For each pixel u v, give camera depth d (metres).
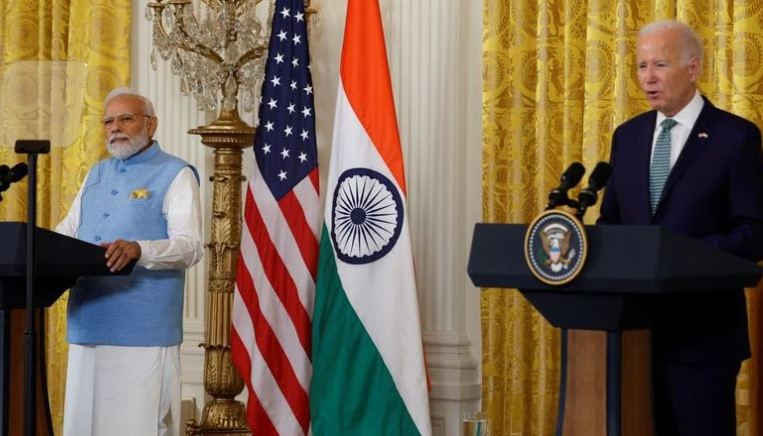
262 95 4.82
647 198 3.23
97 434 4.27
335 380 4.58
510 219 4.86
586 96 4.65
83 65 4.47
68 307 4.34
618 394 2.65
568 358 2.73
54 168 5.69
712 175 3.15
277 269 4.76
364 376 4.57
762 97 4.33
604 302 2.62
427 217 5.06
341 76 4.75
